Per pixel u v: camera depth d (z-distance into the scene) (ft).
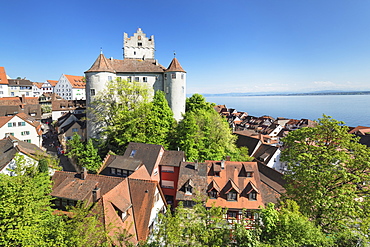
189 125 134.21
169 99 187.01
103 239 54.75
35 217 50.29
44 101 360.48
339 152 78.43
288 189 87.30
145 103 152.76
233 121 414.82
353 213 68.90
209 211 54.13
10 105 240.73
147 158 117.70
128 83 165.07
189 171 108.06
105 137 164.25
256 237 49.60
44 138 237.45
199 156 136.46
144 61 203.82
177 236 48.65
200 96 204.03
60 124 225.97
